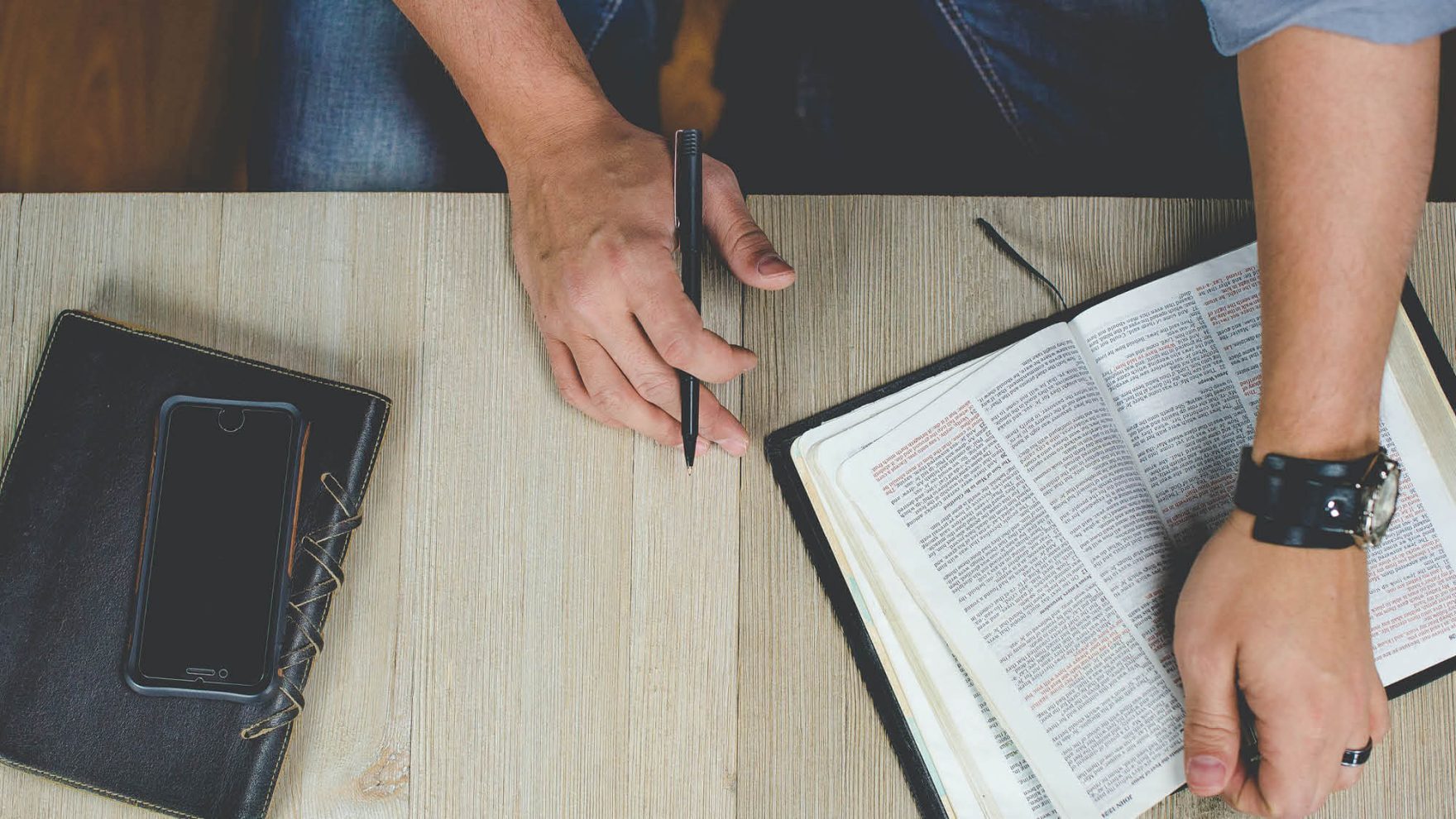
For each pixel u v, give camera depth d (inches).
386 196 27.2
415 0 26.4
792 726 26.0
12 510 25.2
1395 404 26.3
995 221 27.2
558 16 27.0
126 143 38.7
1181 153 33.2
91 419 25.4
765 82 39.3
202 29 39.3
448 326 27.0
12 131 38.7
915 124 36.4
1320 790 23.5
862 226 27.2
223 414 25.1
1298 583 22.7
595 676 26.2
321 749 25.9
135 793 24.8
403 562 26.4
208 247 27.1
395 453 26.7
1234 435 26.4
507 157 27.0
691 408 24.5
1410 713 25.3
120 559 25.2
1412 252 26.8
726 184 26.2
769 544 26.5
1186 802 25.2
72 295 27.0
